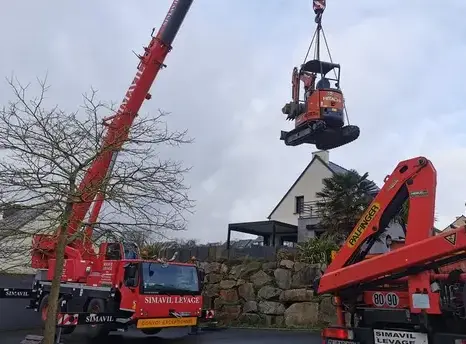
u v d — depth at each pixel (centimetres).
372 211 708
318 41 1245
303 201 3791
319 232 2998
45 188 684
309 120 1138
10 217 738
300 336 1276
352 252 712
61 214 686
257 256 1783
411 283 636
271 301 1549
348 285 693
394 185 686
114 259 1270
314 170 3778
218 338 1267
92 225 734
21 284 1571
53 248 977
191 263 1348
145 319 1169
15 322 1509
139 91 1254
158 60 1268
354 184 2420
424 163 654
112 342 1230
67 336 1330
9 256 875
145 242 884
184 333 1398
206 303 1700
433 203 637
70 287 1314
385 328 667
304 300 1468
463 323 611
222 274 1712
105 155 723
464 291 591
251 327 1507
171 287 1237
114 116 852
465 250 595
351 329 689
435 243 608
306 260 1555
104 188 690
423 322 624
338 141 1180
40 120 700
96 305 1246
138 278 1182
